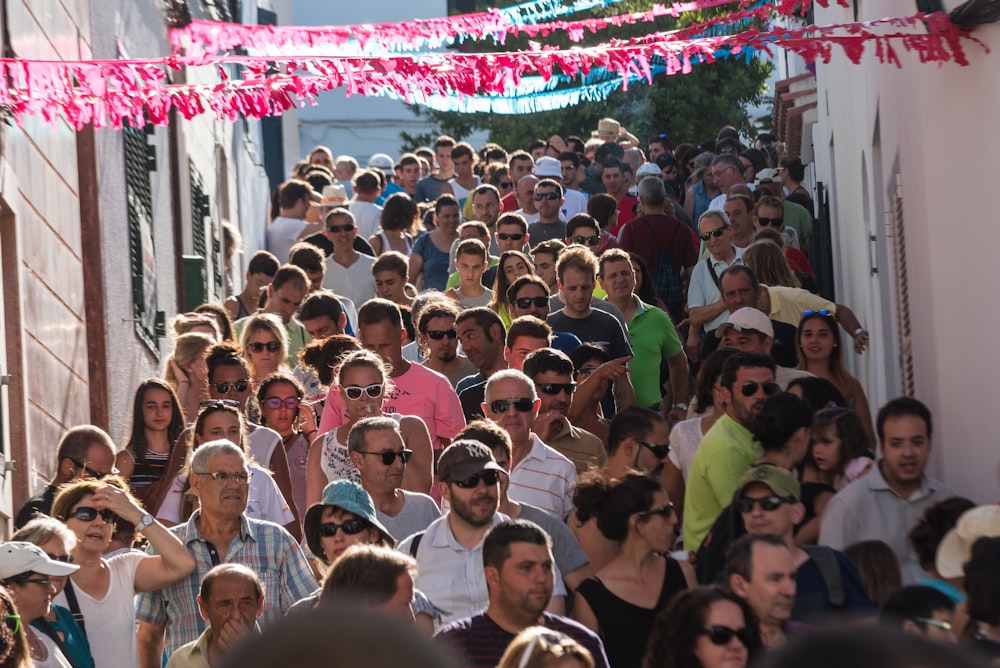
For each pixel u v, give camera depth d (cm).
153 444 2428
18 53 2505
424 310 2788
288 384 2573
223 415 2236
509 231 3984
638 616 1655
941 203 2352
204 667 1762
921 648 234
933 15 2095
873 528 1838
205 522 1941
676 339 3177
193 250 4959
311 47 2711
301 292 3428
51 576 1688
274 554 1958
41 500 2241
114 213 3456
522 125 8762
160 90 2127
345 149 11512
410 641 233
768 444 1966
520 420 2091
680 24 7262
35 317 2622
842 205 4931
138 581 1883
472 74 2134
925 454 1831
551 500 2091
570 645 1197
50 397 2727
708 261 3588
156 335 4116
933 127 2391
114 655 1833
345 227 4197
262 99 2134
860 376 4359
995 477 1981
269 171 9425
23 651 1477
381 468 1944
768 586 1463
